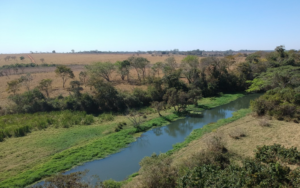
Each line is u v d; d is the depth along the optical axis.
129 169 20.70
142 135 29.22
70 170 20.55
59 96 40.47
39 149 24.19
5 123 30.20
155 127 32.00
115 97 39.75
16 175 19.31
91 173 19.97
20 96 37.88
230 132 25.75
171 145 25.97
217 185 12.55
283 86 40.44
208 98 47.94
